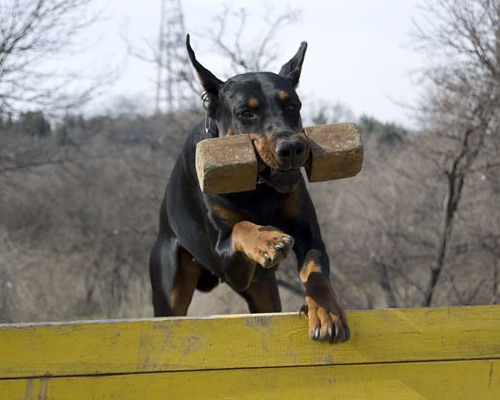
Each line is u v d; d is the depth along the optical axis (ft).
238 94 13.23
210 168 11.87
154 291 17.25
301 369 11.28
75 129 65.00
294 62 14.71
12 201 63.00
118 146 63.77
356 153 12.26
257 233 11.88
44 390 11.00
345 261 43.19
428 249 40.75
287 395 11.19
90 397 11.02
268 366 11.22
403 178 43.37
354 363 11.33
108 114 64.80
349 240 43.39
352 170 12.54
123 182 60.29
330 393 11.24
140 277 59.41
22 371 11.02
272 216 13.62
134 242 58.03
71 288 59.57
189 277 16.72
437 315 11.53
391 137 52.26
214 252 14.11
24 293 50.67
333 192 49.06
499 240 36.70
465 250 37.55
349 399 11.24
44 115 43.91
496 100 33.63
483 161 36.99
